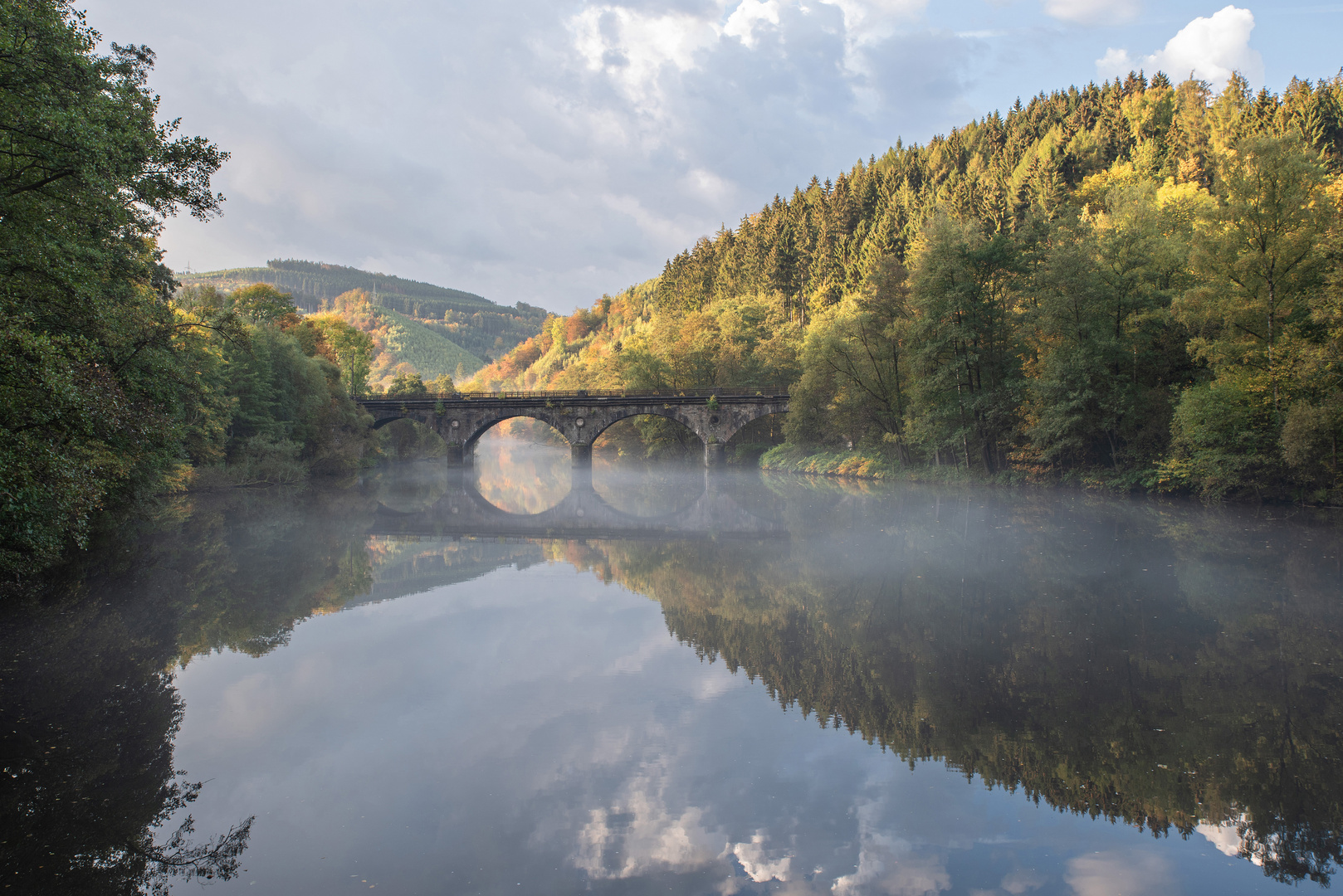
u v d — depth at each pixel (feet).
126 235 70.69
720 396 264.93
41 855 31.86
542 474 298.56
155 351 76.74
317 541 119.55
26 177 57.41
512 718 46.65
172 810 35.40
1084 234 146.92
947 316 163.84
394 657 58.90
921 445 187.52
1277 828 34.12
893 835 33.30
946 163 450.30
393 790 37.29
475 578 91.25
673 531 135.95
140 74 64.69
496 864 30.89
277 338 214.28
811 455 248.11
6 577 77.00
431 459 390.63
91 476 59.36
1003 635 62.69
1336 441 109.81
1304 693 49.34
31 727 45.11
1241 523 111.04
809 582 86.02
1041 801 36.63
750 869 30.58
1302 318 112.88
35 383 48.88
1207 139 312.71
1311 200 112.57
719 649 60.90
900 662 56.80
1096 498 141.79
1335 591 73.97
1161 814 35.45
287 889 29.25
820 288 357.00
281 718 46.39
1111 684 51.37
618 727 45.19
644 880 29.76
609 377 356.79
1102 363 140.46
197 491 172.76
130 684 52.37
